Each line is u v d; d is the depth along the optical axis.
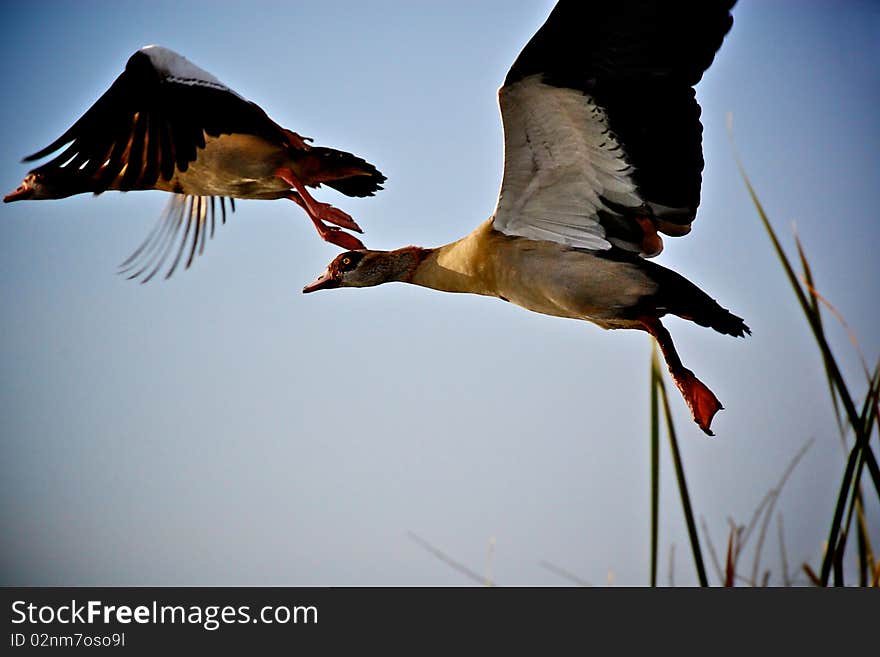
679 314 9.59
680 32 8.32
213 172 11.27
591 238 9.46
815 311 8.23
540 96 8.70
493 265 9.89
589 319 9.78
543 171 9.23
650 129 8.78
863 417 7.77
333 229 11.04
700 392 9.22
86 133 10.48
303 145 11.45
